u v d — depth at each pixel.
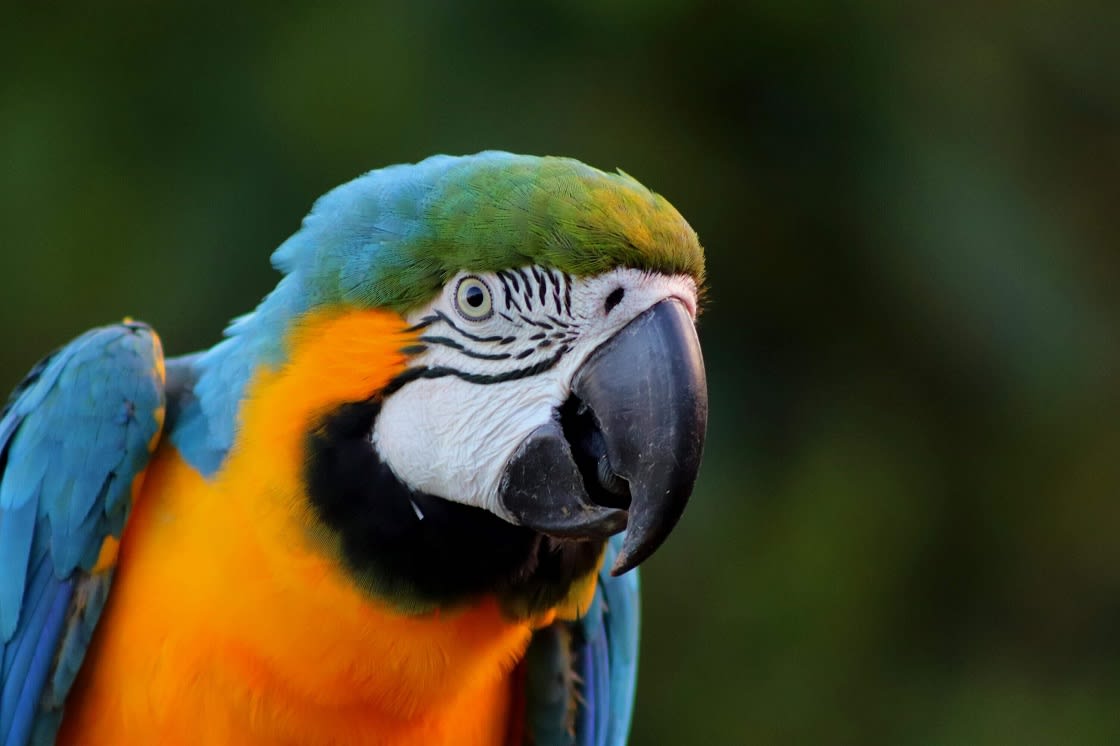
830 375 12.24
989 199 11.84
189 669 6.41
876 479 12.34
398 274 6.16
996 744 12.62
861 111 12.02
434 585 6.33
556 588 6.66
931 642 12.97
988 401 12.34
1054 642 13.37
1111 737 12.87
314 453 6.23
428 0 11.89
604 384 6.04
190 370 7.32
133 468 6.73
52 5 12.31
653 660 12.36
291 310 6.43
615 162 11.66
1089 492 13.05
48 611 6.81
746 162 12.05
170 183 11.69
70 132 11.93
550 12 11.87
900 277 11.79
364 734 6.64
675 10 11.88
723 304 12.05
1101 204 12.57
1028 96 12.65
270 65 11.91
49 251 11.68
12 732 6.81
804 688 12.38
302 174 11.55
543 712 7.64
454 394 6.17
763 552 12.00
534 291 6.07
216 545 6.36
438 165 6.45
